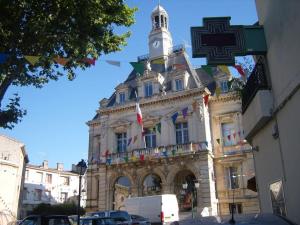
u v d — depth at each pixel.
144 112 37.78
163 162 34.66
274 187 10.23
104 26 13.18
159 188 35.16
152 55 42.53
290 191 8.83
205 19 10.33
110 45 13.65
